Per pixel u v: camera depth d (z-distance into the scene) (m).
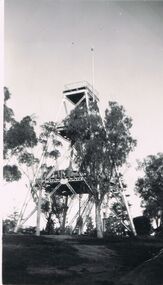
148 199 41.03
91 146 29.42
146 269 16.56
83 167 29.92
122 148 30.14
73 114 32.09
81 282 16.47
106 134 30.44
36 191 33.00
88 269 19.17
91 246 24.94
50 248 22.67
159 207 40.31
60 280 16.84
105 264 20.47
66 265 19.62
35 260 19.78
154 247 25.56
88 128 30.89
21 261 19.20
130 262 21.17
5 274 17.30
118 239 28.56
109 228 39.94
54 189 33.88
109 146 29.95
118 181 33.69
